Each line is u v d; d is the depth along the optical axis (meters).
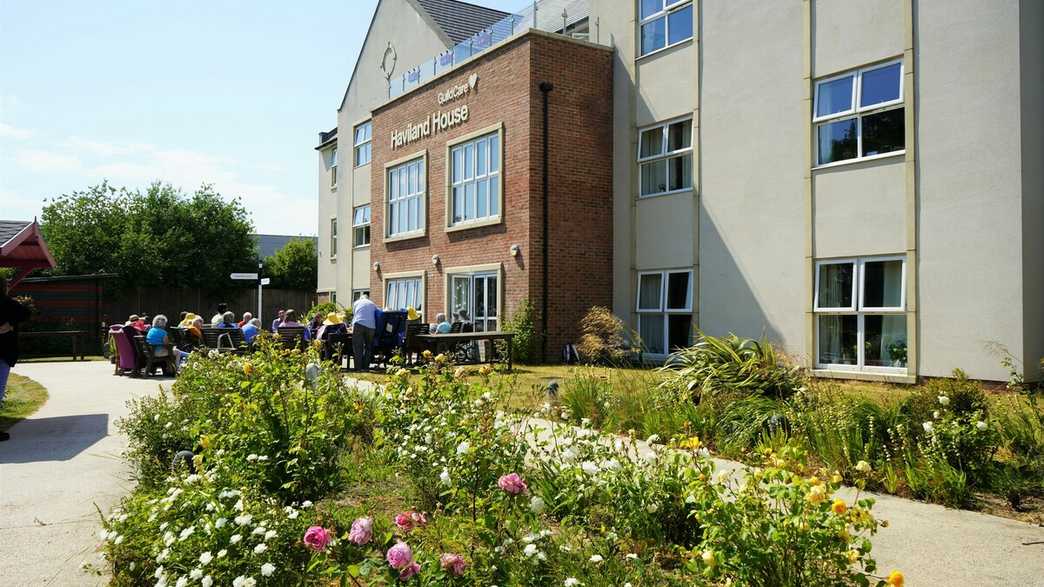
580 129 17.06
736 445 6.45
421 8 25.06
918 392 6.52
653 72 16.52
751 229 14.30
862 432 6.03
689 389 7.93
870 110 12.39
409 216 21.28
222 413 5.76
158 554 3.32
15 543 4.60
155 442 6.03
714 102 15.10
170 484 4.15
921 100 11.65
